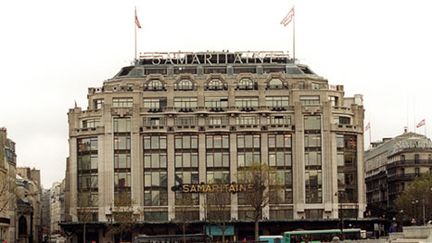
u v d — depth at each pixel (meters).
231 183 197.25
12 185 183.25
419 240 111.94
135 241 147.75
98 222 198.50
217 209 195.75
